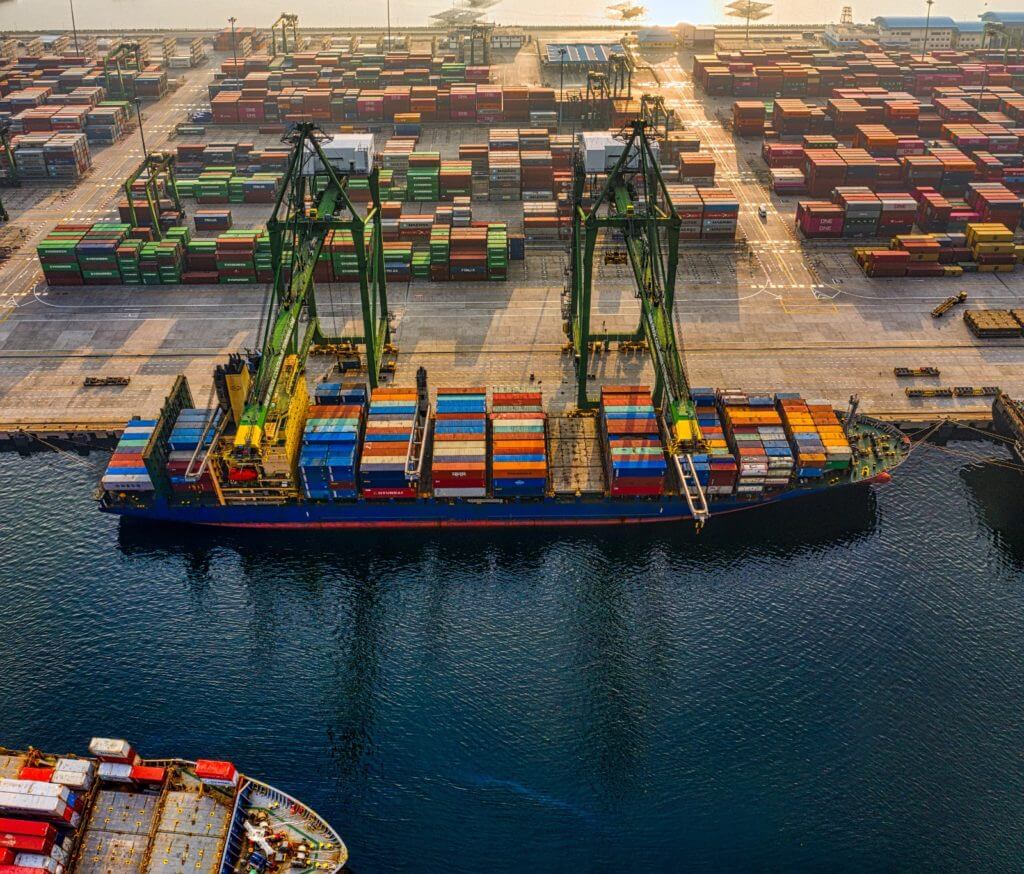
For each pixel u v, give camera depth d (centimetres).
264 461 11106
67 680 10069
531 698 9900
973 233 17488
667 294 13225
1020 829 8638
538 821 8775
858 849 8519
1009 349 15038
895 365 14675
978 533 11881
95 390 14225
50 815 8156
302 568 11588
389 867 8419
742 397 12681
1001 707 9706
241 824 8456
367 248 16975
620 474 11450
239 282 17188
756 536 11919
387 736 9531
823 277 17225
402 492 11762
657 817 8800
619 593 11138
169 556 11762
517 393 13088
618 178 13950
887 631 10562
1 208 19488
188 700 9869
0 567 11494
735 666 10194
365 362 14625
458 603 11050
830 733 9488
